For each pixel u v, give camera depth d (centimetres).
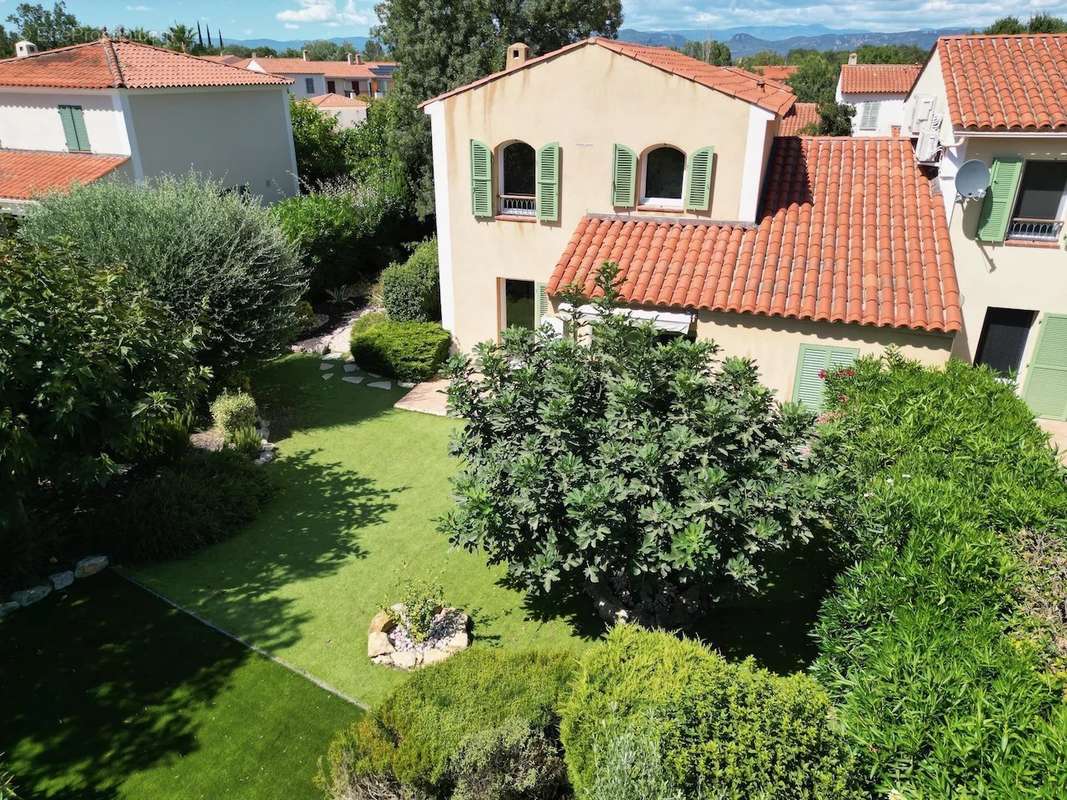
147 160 2814
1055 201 1709
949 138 1736
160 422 1511
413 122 3731
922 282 1658
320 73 9538
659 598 1119
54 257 1266
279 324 1967
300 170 3712
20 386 1102
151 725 974
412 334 2248
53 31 8412
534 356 1147
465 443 1134
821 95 6247
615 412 1025
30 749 930
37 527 1291
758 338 1720
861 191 1930
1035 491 978
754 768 644
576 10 4009
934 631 745
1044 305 1772
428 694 861
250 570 1328
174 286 1747
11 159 2845
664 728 679
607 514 924
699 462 991
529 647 1124
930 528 910
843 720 679
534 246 2094
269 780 897
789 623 1161
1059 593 796
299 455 1783
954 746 603
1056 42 1848
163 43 7025
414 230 3691
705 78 1831
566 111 1920
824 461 1021
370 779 785
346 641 1146
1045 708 657
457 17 3747
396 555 1377
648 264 1842
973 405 1268
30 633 1141
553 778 796
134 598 1239
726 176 1856
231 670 1078
